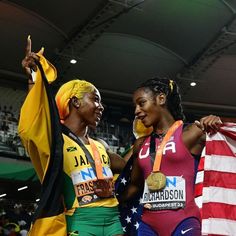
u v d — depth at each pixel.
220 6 22.42
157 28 24.00
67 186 3.83
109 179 3.99
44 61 3.86
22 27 22.42
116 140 27.53
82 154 3.94
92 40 23.20
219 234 3.70
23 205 22.20
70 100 4.15
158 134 4.07
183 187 3.78
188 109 30.08
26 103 3.70
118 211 4.09
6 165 22.78
